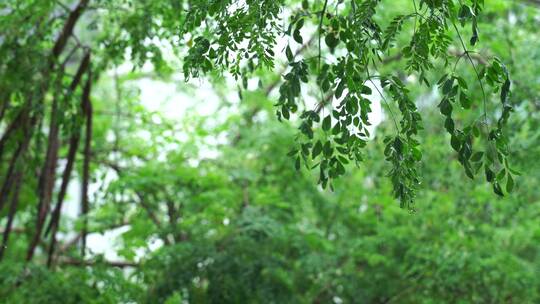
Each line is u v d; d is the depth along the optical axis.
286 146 9.97
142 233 9.37
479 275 9.12
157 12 6.78
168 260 9.02
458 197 9.62
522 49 9.16
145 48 6.88
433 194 9.60
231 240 9.34
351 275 9.91
